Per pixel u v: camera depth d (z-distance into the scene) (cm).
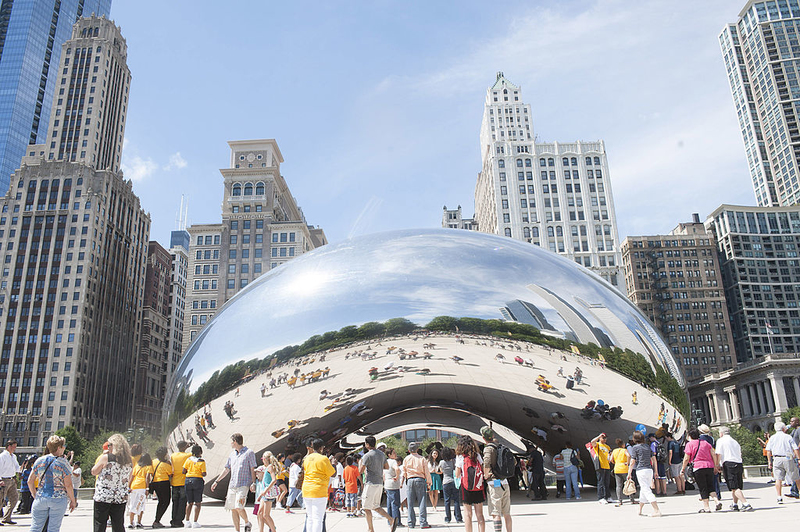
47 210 9862
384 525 1041
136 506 1084
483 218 12406
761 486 1512
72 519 1327
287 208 11400
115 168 12031
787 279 12900
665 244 12444
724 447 998
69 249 9662
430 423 1598
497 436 1656
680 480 1339
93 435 9394
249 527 894
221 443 1204
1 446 8550
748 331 12475
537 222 10144
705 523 825
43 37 16525
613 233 10038
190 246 9750
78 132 11194
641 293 12169
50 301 9369
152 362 12294
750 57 16925
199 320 9406
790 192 15362
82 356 9269
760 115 16550
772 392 8350
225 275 9494
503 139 14000
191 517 1212
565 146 10544
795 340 12481
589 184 10312
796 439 1148
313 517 731
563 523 893
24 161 10550
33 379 8956
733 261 12925
